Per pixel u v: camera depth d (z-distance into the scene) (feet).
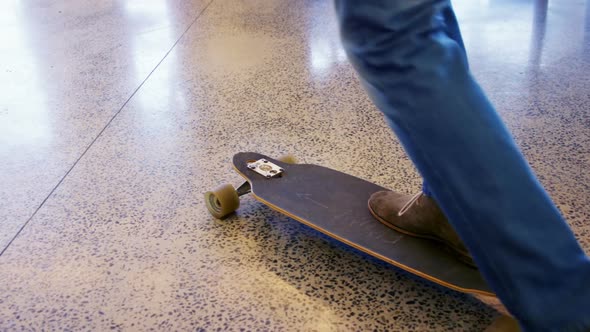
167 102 7.65
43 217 5.14
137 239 4.73
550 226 2.56
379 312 3.78
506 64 8.18
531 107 6.80
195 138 6.55
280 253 4.45
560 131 6.16
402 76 2.46
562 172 5.35
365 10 2.37
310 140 6.33
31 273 4.38
